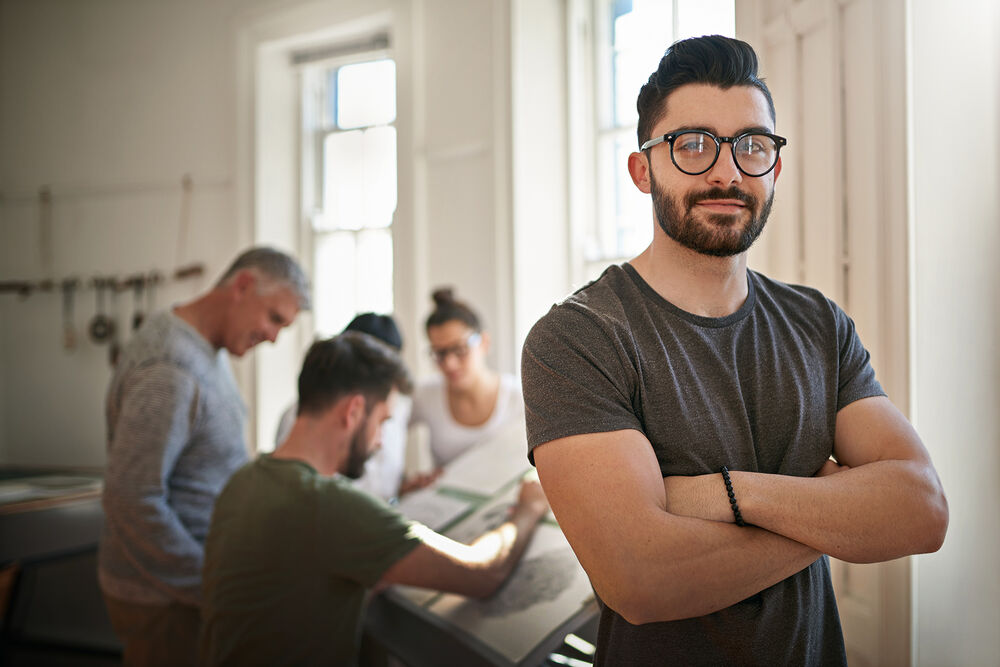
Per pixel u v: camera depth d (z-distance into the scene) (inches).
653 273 40.7
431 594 65.2
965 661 53.1
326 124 143.3
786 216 66.2
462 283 114.0
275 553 55.2
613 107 112.5
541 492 68.8
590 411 37.1
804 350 40.6
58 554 119.7
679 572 34.4
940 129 53.9
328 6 127.5
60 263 159.8
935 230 54.6
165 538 71.0
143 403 71.3
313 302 143.2
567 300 41.6
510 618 58.3
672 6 93.9
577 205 112.7
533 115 109.9
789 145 65.6
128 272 152.4
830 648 41.6
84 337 156.6
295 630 55.0
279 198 140.9
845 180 60.4
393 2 120.6
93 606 143.1
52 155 161.2
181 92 146.6
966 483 53.0
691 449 37.8
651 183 38.9
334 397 60.3
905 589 56.6
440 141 116.3
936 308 54.6
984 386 51.6
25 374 162.9
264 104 138.9
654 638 38.9
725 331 39.6
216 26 141.9
